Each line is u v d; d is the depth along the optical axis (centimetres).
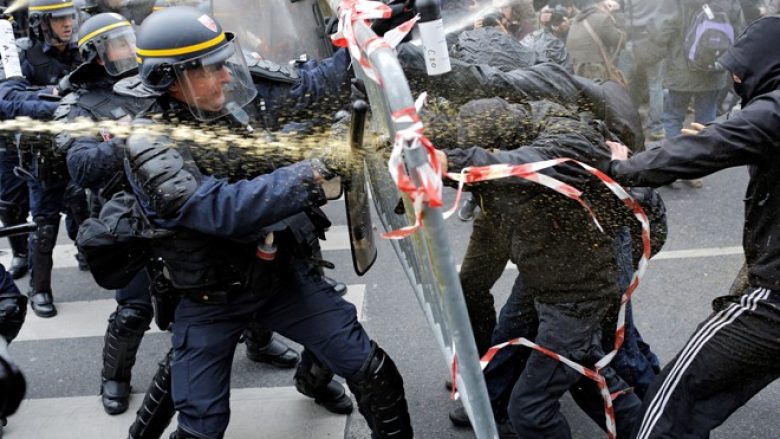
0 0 605
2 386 162
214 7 468
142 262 285
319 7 485
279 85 301
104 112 336
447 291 184
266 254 259
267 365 401
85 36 335
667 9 614
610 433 291
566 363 269
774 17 233
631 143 271
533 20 577
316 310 273
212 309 265
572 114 252
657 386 251
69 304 492
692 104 735
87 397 390
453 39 370
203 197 234
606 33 597
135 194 258
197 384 264
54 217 464
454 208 185
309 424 351
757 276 239
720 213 553
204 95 250
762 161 232
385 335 423
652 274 470
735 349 237
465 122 250
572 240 258
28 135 387
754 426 334
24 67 464
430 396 368
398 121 170
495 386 322
